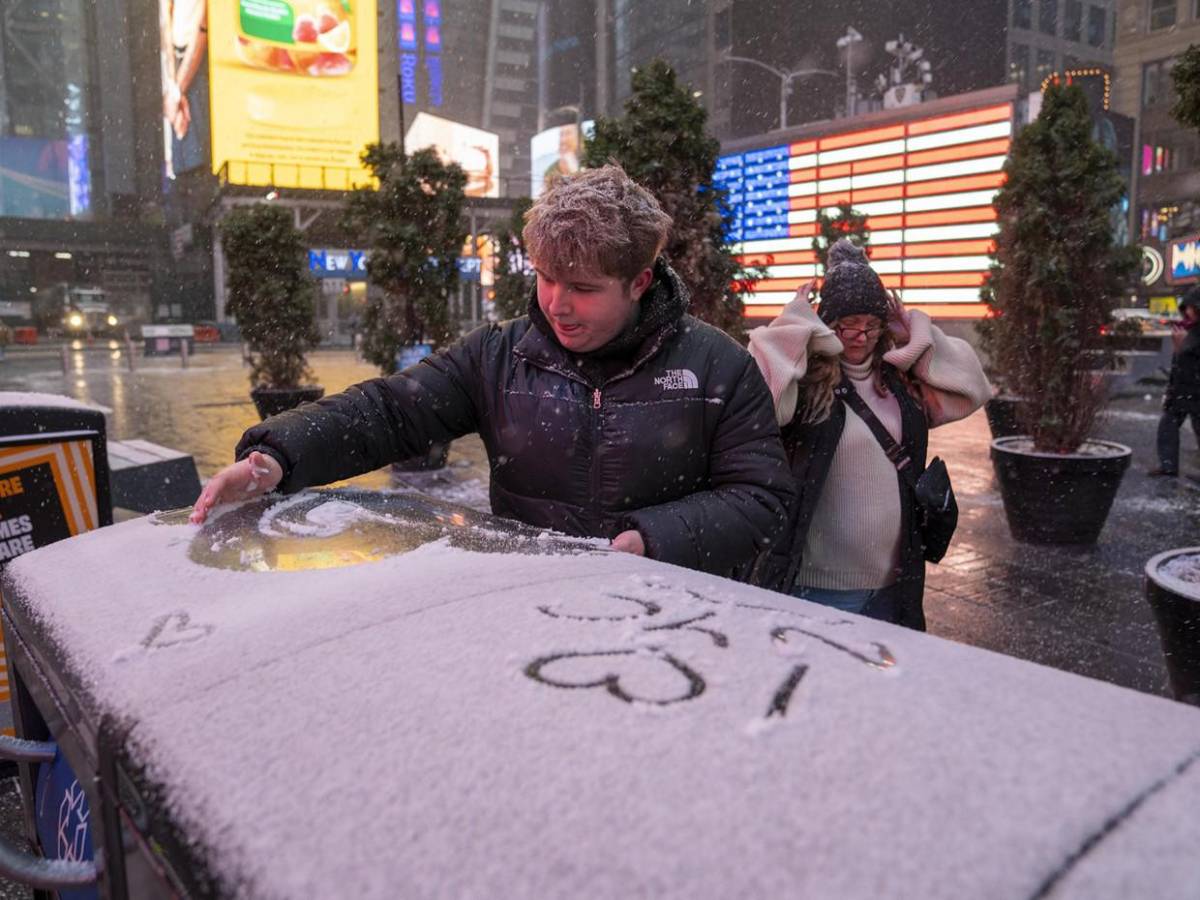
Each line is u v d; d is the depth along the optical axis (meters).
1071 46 64.50
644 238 1.61
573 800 0.58
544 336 1.83
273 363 11.45
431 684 0.75
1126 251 6.04
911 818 0.55
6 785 2.98
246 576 1.09
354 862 0.55
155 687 0.82
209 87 48.91
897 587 2.40
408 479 8.49
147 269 61.69
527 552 1.17
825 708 0.69
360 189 9.79
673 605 0.94
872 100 43.97
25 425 3.02
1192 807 0.55
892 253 17.47
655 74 5.38
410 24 78.06
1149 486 7.76
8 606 1.28
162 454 5.34
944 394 2.42
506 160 84.81
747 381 1.83
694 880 0.51
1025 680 0.75
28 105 79.38
